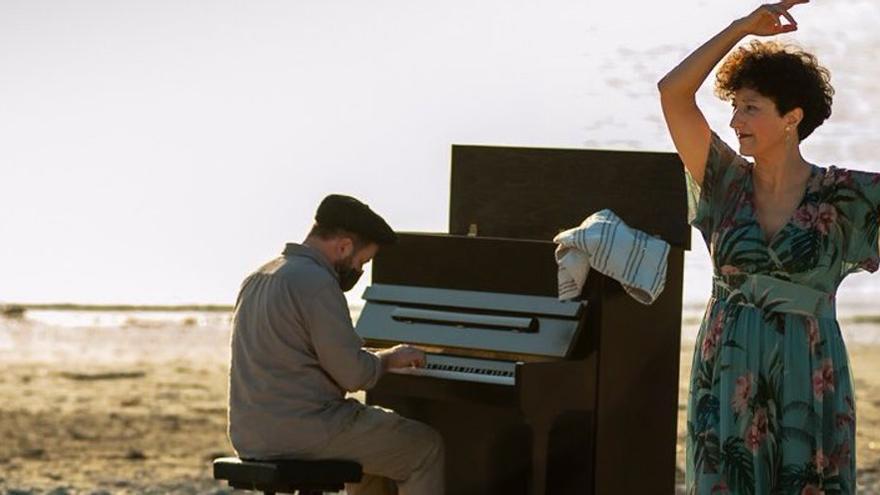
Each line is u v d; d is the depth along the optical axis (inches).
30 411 685.9
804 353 246.5
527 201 315.6
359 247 288.8
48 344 954.1
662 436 297.6
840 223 247.6
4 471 529.0
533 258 294.0
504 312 293.6
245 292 288.0
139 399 737.6
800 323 247.3
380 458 286.5
